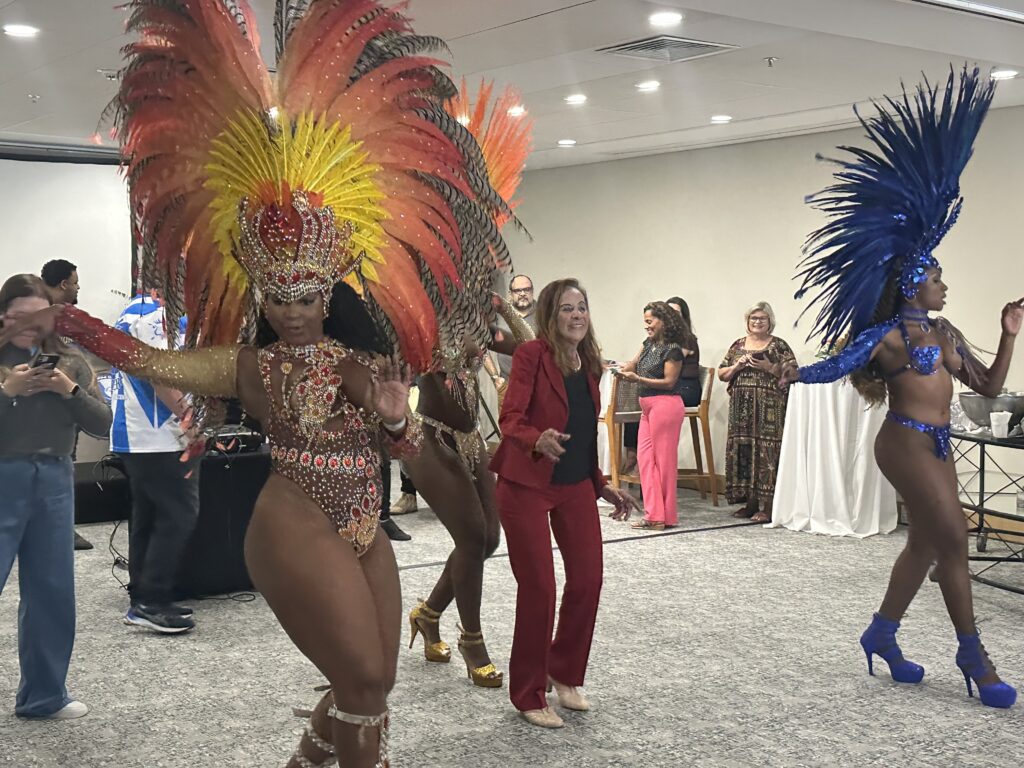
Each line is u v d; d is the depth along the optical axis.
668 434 7.52
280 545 2.59
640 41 5.54
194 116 2.62
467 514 4.13
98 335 2.64
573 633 3.98
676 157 9.59
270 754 3.65
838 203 4.48
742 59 5.99
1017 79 6.59
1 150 9.01
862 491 7.23
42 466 3.82
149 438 4.98
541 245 10.85
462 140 2.80
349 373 2.66
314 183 2.61
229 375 2.66
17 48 5.52
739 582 5.96
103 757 3.63
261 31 5.04
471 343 3.08
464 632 4.31
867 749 3.66
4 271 9.14
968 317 7.82
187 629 5.07
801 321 8.80
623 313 10.15
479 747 3.69
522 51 5.71
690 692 4.21
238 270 2.78
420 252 2.78
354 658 2.56
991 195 7.67
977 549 6.86
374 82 2.65
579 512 3.93
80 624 5.20
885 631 4.33
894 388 4.28
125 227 9.59
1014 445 5.68
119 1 4.70
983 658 4.12
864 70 6.32
